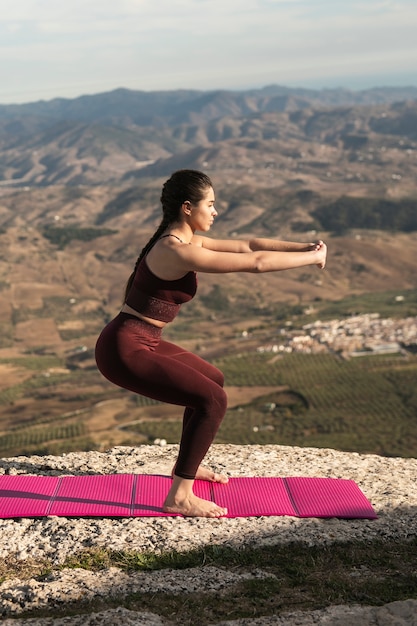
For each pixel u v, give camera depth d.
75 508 5.69
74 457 7.17
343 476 6.62
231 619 4.15
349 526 5.49
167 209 4.95
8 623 4.03
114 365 5.09
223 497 5.93
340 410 164.00
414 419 153.62
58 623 4.02
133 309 5.09
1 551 5.15
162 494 5.97
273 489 6.11
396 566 4.90
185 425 5.78
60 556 5.05
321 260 4.80
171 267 4.82
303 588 4.57
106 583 4.59
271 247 5.20
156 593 4.49
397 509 5.82
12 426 175.12
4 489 6.06
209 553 5.04
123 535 5.29
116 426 158.12
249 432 150.00
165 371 5.11
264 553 5.09
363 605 4.30
